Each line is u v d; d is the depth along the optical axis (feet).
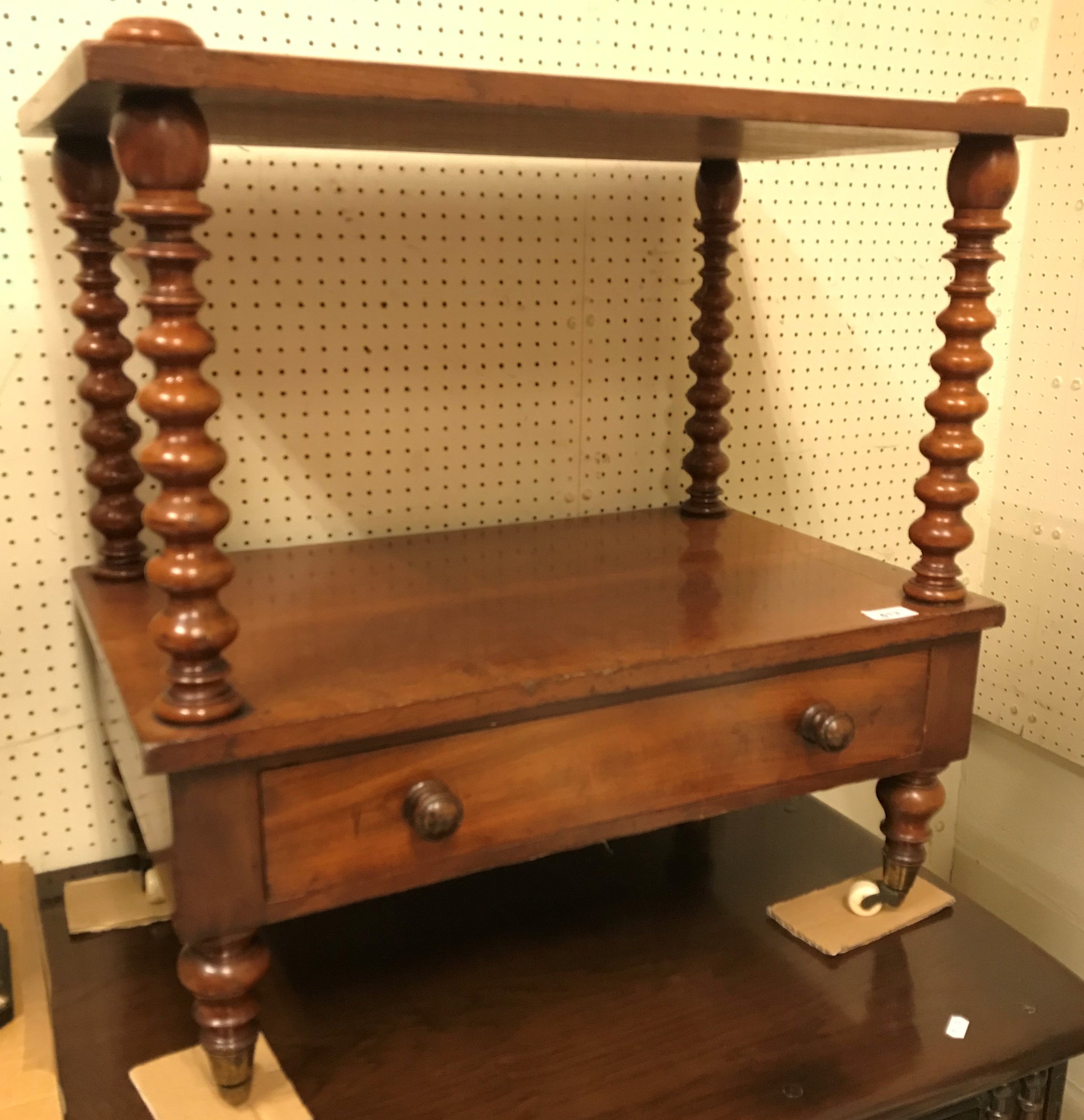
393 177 3.85
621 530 4.19
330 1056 2.95
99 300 3.26
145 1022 3.05
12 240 3.41
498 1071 2.90
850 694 3.15
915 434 5.14
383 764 2.54
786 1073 2.91
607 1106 2.77
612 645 2.86
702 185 4.03
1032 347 5.06
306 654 2.80
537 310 4.20
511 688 2.59
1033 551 5.13
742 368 4.68
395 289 3.94
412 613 3.15
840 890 3.75
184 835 2.36
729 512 4.48
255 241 3.71
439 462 4.17
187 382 2.17
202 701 2.33
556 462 4.39
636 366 4.45
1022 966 3.41
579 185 4.16
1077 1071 5.06
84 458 3.64
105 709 3.45
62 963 3.31
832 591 3.37
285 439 3.91
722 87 2.56
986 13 4.75
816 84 4.51
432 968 3.35
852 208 4.71
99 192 3.18
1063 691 5.01
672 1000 3.21
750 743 3.02
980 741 5.65
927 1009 3.19
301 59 2.12
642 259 4.36
